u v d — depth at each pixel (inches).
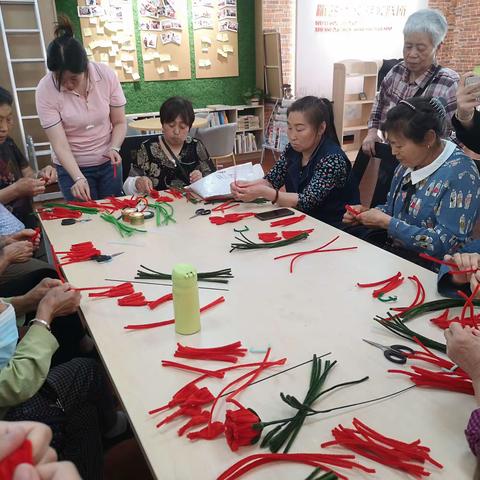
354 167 100.6
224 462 29.4
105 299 50.9
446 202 65.1
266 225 72.9
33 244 68.9
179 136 101.0
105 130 105.7
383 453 29.1
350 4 261.7
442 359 38.2
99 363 56.8
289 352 40.3
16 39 178.7
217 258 60.8
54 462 19.7
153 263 60.0
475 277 46.5
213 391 35.7
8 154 99.8
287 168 95.2
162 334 43.7
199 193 88.8
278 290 51.4
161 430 32.1
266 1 246.5
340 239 66.0
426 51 99.5
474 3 281.6
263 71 258.5
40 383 43.4
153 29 228.1
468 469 28.3
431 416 32.6
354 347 40.6
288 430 31.3
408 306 46.9
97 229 74.3
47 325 46.3
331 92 273.9
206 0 237.3
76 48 90.8
